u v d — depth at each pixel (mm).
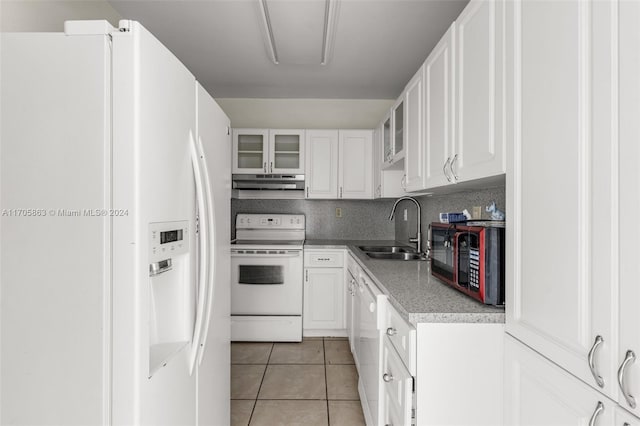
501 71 1043
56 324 824
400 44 2592
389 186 3254
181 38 2523
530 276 898
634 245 578
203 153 1218
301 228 3873
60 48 821
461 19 1346
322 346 3207
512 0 980
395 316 1341
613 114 622
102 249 819
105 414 817
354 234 3953
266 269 3309
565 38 750
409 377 1119
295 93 3709
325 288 3389
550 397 821
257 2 2086
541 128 843
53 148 825
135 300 820
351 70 3076
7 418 829
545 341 830
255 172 3594
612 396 623
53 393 822
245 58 2848
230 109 3900
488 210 1370
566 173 747
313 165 3596
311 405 2238
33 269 827
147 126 865
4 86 829
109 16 2115
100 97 819
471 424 1098
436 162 1620
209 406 1364
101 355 817
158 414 925
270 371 2711
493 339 1093
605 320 638
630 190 586
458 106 1374
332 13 2139
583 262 695
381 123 3188
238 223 3846
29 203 827
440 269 1591
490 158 1116
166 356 996
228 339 1704
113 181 826
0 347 831
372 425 1770
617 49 614
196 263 1189
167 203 977
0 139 830
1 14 1369
